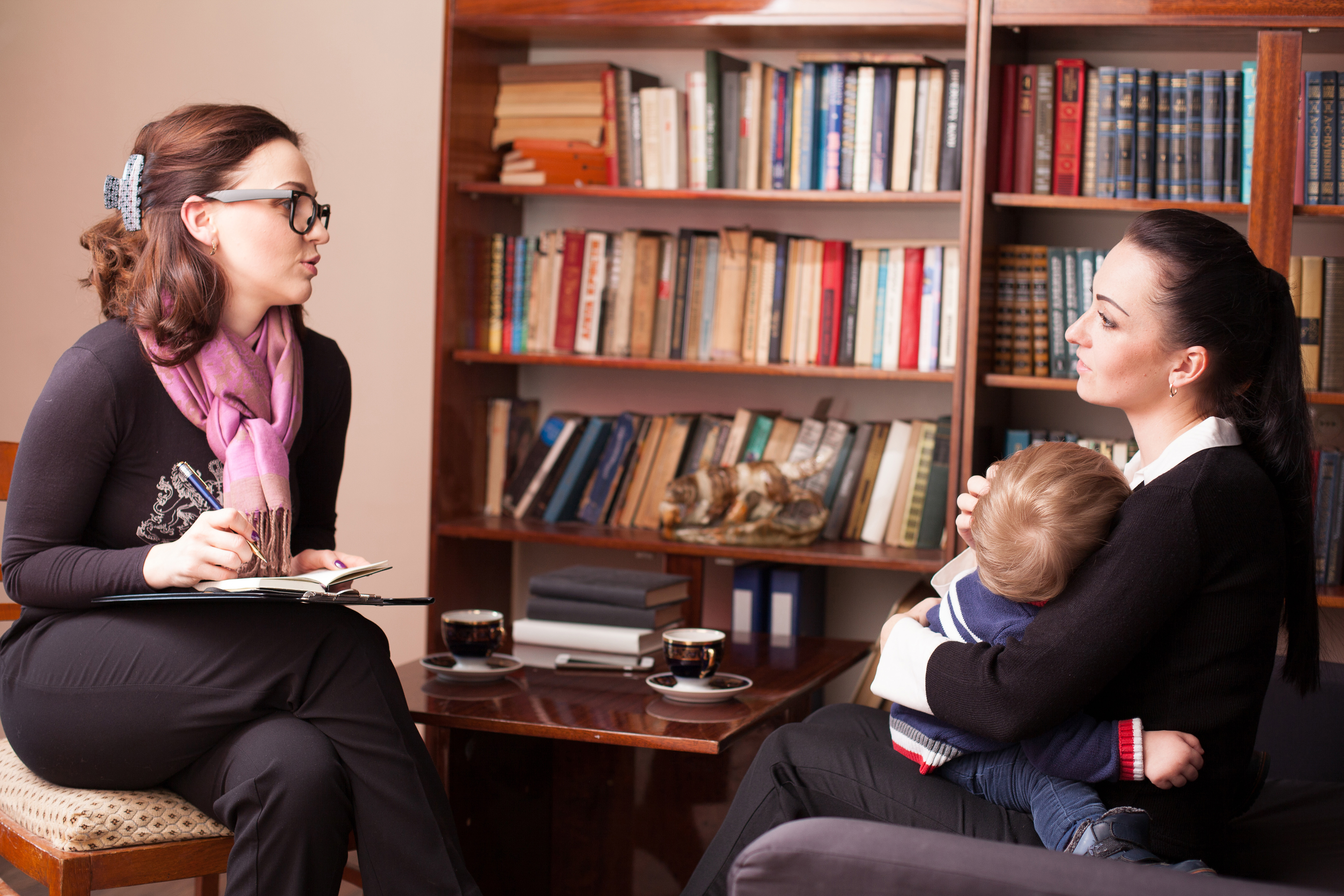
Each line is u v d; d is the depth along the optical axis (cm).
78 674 149
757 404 297
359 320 317
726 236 273
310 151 317
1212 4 229
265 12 318
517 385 312
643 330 280
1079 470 134
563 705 187
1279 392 139
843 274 267
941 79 254
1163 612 127
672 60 293
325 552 171
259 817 143
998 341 256
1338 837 151
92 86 330
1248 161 238
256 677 149
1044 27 245
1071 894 95
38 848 147
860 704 216
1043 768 135
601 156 280
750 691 200
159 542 161
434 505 275
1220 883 95
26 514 151
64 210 334
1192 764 129
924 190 256
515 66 286
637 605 217
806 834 104
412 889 149
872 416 288
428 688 197
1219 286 136
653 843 233
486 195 287
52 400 152
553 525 283
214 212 161
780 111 265
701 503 272
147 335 157
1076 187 248
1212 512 128
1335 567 240
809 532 264
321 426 188
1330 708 184
